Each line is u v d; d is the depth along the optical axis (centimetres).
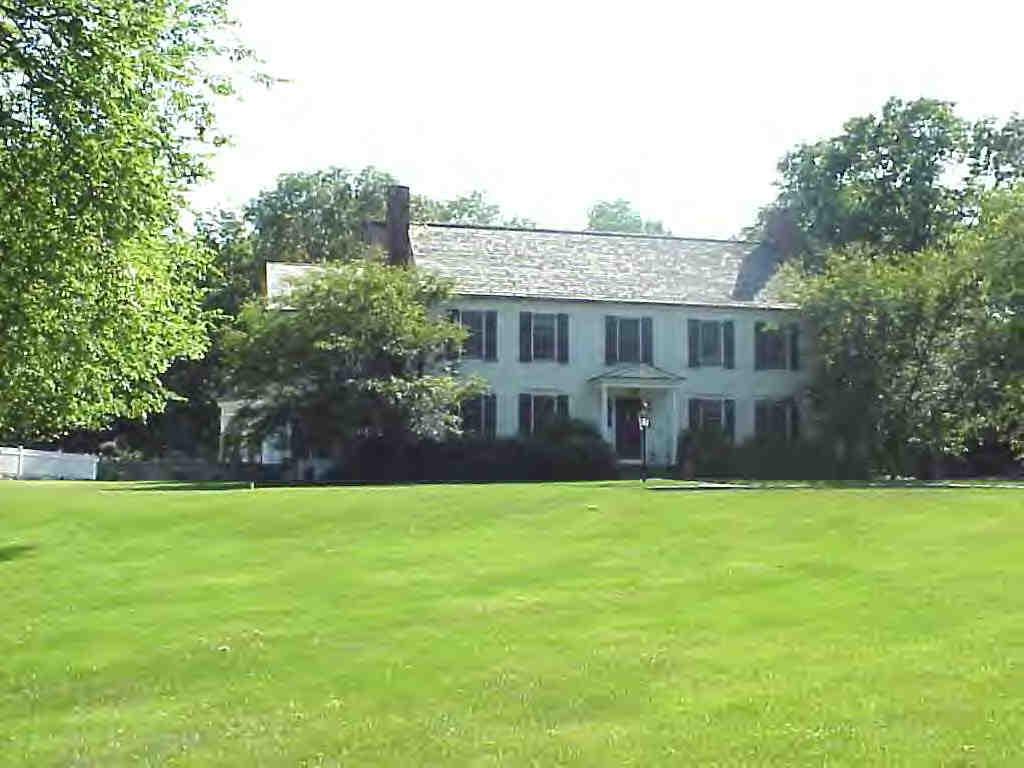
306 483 3878
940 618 1296
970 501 2133
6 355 2011
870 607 1362
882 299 4441
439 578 1631
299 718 1079
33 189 1930
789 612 1360
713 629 1301
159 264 2245
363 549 1859
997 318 4281
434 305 4228
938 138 5969
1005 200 4075
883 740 926
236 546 1928
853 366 4497
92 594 1620
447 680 1161
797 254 5219
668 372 4800
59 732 1085
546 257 4975
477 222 9469
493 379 4644
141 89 2103
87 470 4500
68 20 1964
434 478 4134
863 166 6047
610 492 2378
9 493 2673
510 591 1538
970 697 1017
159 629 1420
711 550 1753
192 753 1003
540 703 1076
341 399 3878
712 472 4591
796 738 939
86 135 1966
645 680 1123
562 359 4725
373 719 1061
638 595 1486
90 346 2112
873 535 1809
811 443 4572
